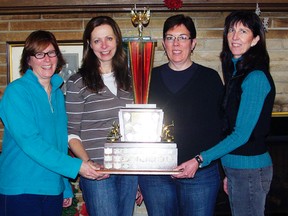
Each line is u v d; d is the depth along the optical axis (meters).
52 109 1.88
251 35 1.91
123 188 2.05
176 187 2.08
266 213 2.89
